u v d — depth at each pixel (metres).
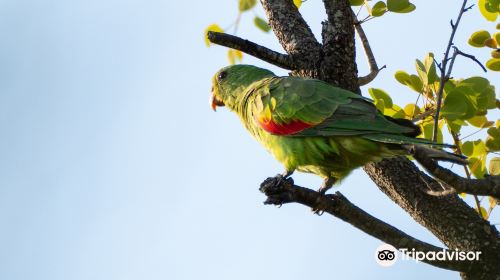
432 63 10.55
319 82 11.28
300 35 11.76
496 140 10.80
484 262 10.28
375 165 11.15
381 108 11.48
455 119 10.52
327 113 10.84
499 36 11.18
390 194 11.22
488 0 11.20
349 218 9.52
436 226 10.77
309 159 11.12
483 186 8.85
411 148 8.73
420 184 10.95
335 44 11.36
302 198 9.46
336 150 10.80
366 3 11.76
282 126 11.17
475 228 10.54
